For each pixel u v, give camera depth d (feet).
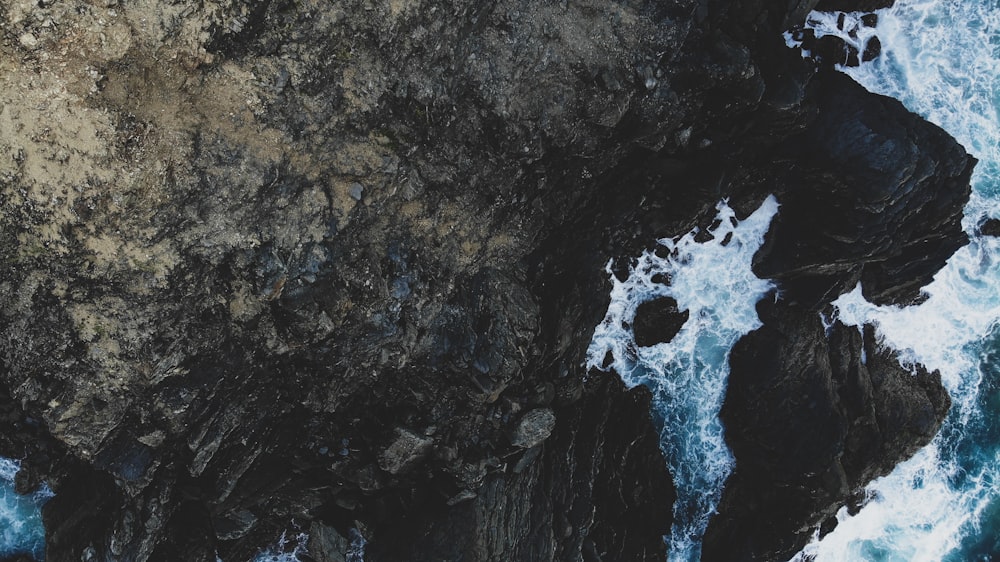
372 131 44.34
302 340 45.62
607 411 62.28
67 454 52.49
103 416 43.16
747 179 59.98
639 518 63.21
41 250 39.27
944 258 63.31
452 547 50.75
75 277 40.11
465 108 46.39
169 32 37.76
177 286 41.47
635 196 57.62
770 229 63.16
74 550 48.44
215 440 46.62
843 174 56.34
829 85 57.82
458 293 51.01
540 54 46.50
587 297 58.95
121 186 38.27
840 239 58.90
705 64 50.08
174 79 38.73
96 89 37.11
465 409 52.90
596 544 59.36
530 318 52.85
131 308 41.14
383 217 46.85
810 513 63.05
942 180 57.88
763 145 57.47
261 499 52.42
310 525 56.54
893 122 56.03
